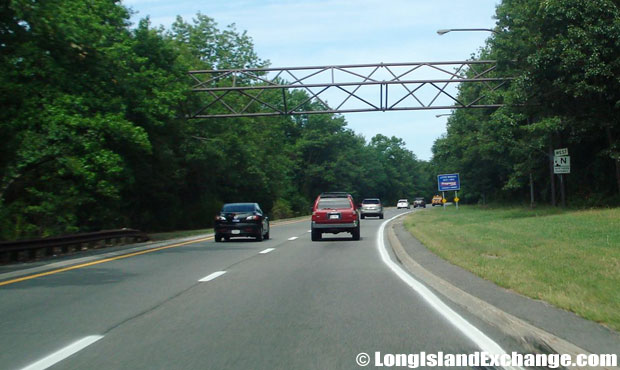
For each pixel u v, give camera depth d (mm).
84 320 8438
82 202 33375
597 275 10352
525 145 37938
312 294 10516
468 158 57875
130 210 44531
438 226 28375
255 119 64625
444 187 54312
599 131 33719
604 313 7270
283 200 76125
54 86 25016
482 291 9656
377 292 10648
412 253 17047
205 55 62312
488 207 52312
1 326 8062
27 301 10117
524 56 33344
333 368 5863
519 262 12797
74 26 23938
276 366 5945
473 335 7168
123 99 30156
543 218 27828
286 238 27797
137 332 7613
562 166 30031
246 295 10500
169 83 33125
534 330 6680
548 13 30078
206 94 47906
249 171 59656
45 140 26578
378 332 7418
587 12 29469
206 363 6098
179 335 7402
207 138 50219
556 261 12516
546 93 32719
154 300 10102
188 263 16391
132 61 31328
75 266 15789
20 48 21391
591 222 23172
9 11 19891
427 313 8633
